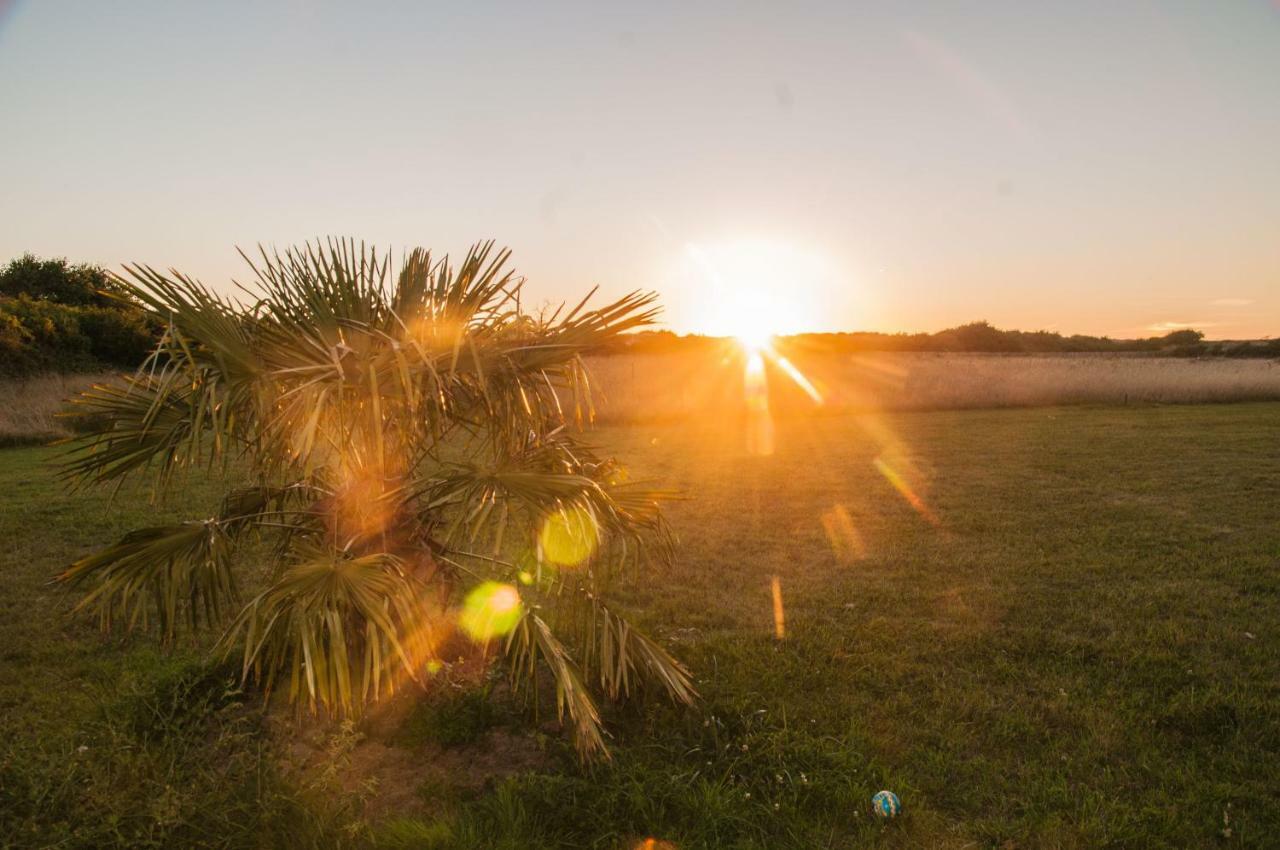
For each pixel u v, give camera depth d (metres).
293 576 2.96
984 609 5.75
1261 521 8.34
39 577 6.59
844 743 3.74
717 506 9.64
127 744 3.12
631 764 3.40
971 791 3.40
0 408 16.27
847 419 20.22
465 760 3.52
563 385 3.64
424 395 3.22
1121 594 6.02
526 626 3.44
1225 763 3.60
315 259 3.47
